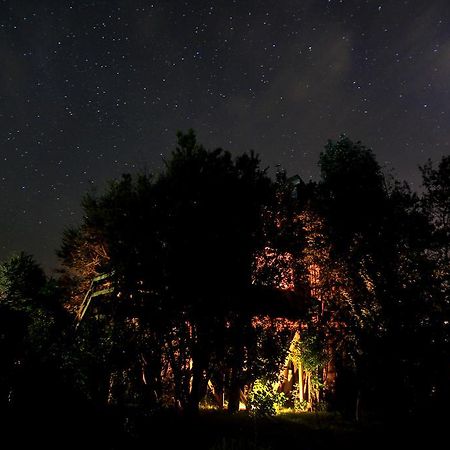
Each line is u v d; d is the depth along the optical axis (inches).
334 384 619.2
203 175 397.4
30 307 766.5
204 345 386.6
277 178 475.2
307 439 425.4
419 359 394.0
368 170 558.9
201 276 368.8
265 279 415.5
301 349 608.4
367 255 486.9
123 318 394.0
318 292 549.3
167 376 446.0
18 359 447.2
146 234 378.9
